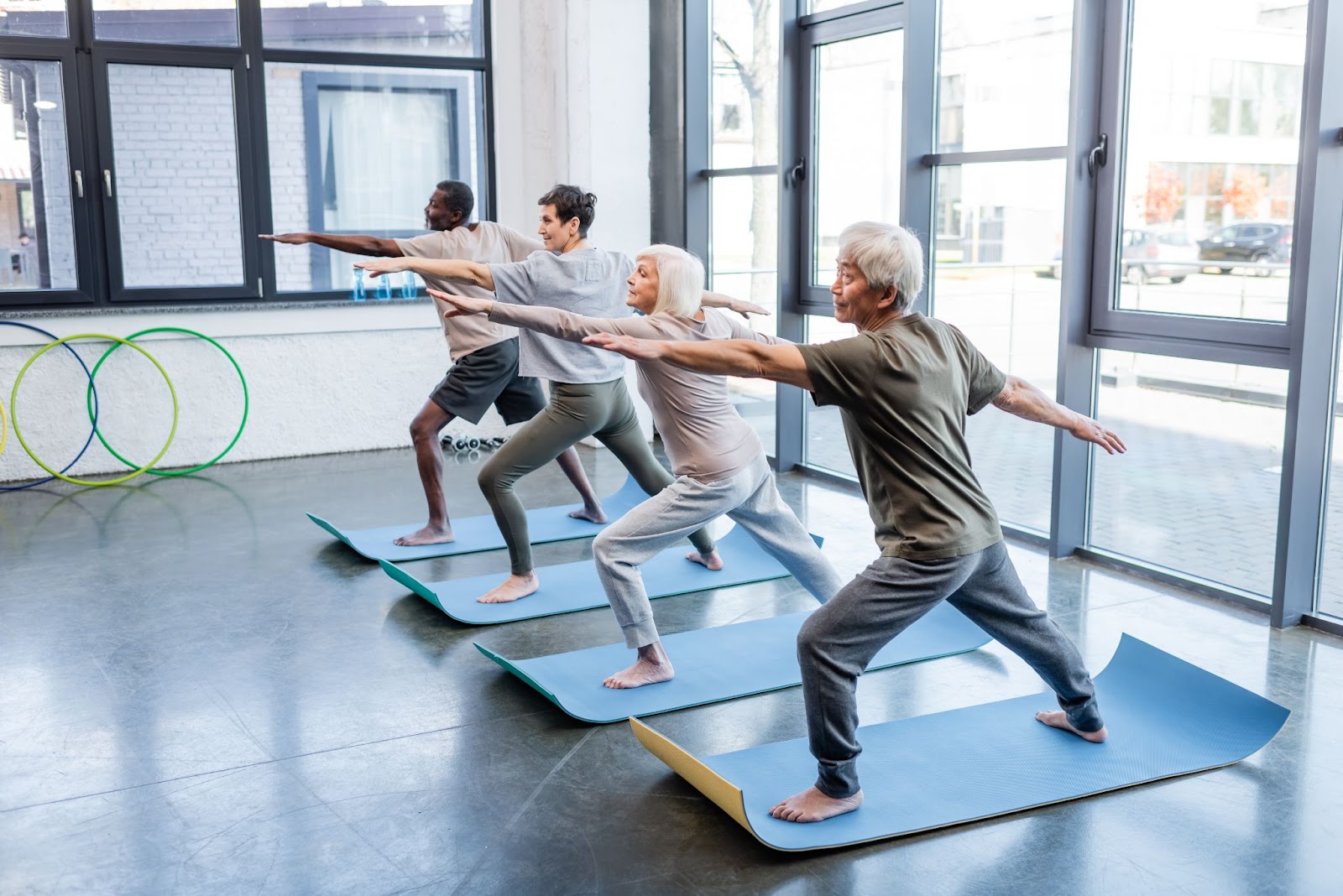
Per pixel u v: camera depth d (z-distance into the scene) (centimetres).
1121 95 467
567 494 634
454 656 401
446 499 624
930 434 265
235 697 366
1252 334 426
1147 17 455
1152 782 305
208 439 705
